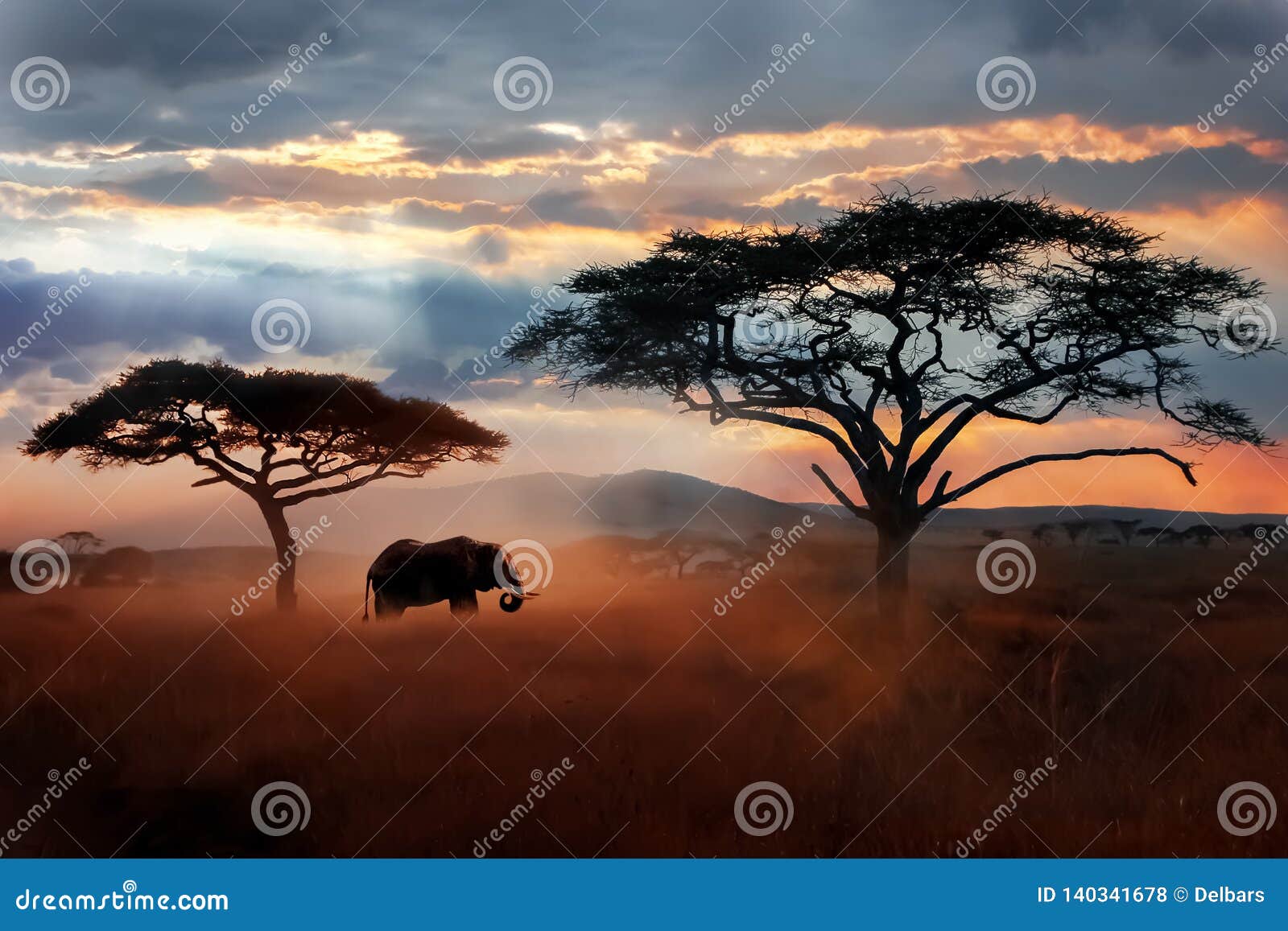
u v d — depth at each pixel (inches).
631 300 912.3
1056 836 326.6
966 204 858.1
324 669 621.0
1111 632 767.1
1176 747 412.5
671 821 333.4
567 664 649.0
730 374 962.7
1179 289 879.1
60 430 1218.6
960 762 393.1
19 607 1034.7
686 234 914.7
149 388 1198.3
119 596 1293.1
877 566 900.6
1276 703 493.0
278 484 1234.0
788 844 319.6
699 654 684.7
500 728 452.8
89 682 549.0
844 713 481.4
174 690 517.7
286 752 407.5
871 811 343.3
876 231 876.6
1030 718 459.2
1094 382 926.4
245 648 717.3
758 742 427.8
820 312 911.7
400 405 1261.1
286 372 1242.6
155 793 373.4
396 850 317.7
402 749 409.7
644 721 470.0
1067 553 2155.5
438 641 776.3
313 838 332.5
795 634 799.1
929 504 906.7
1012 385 914.1
